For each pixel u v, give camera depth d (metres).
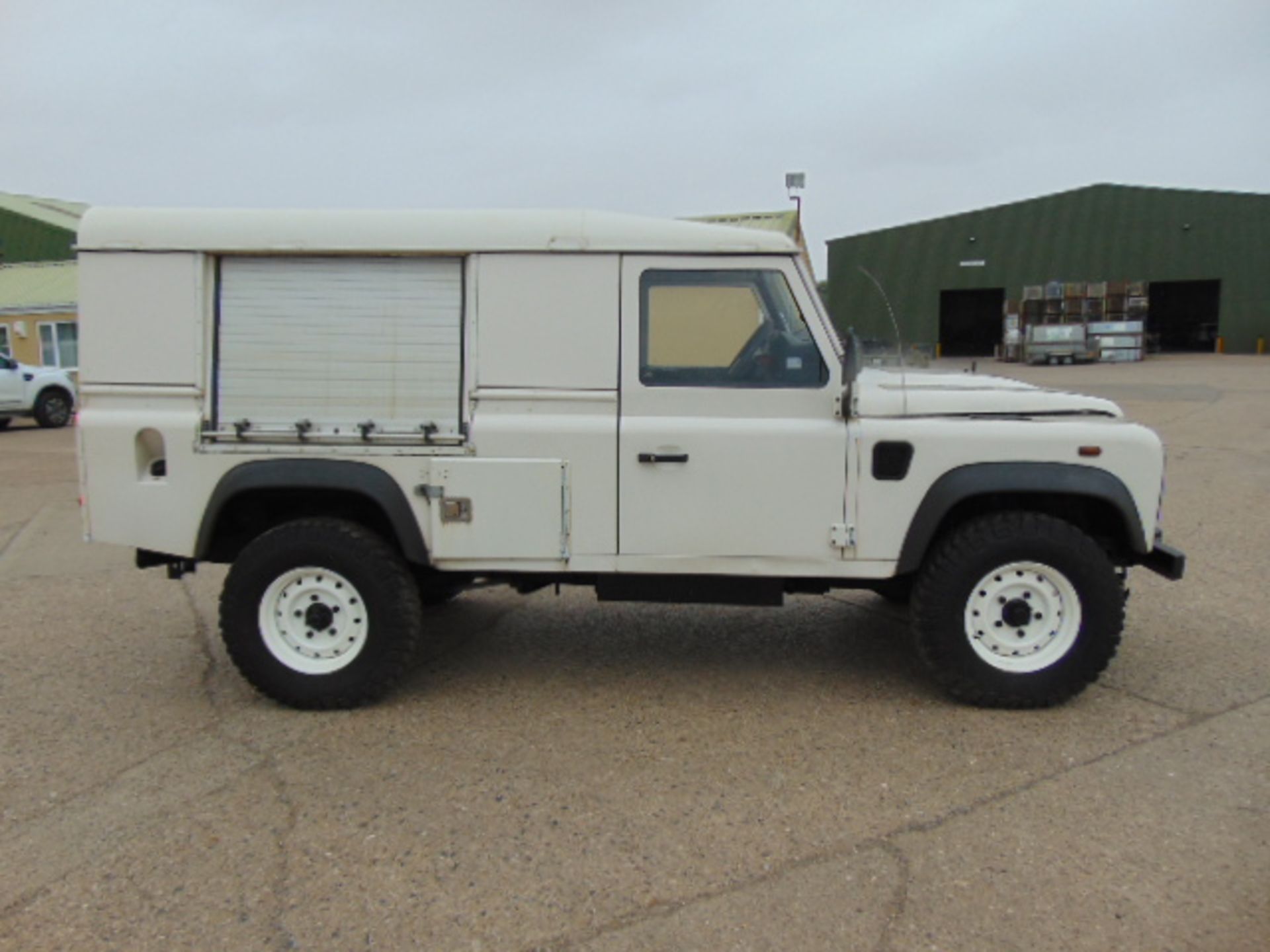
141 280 4.18
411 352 4.20
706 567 4.22
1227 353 38.03
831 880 2.98
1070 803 3.42
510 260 4.14
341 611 4.29
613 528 4.21
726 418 4.16
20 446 15.42
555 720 4.23
